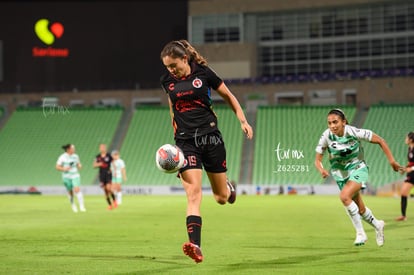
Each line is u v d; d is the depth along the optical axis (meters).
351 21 84.50
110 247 17.78
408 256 15.48
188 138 13.16
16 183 80.94
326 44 85.62
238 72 86.69
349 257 15.32
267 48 88.00
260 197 62.19
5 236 21.34
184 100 13.12
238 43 86.50
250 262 14.45
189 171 13.03
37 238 20.59
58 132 87.19
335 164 17.69
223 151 13.45
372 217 17.69
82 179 79.81
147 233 22.44
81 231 23.38
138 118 88.00
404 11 82.19
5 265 13.97
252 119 83.50
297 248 17.50
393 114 77.62
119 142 85.00
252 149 80.56
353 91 81.88
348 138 17.12
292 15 86.81
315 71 86.00
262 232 22.83
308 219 29.88
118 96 89.56
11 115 90.25
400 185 65.81
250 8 86.94
